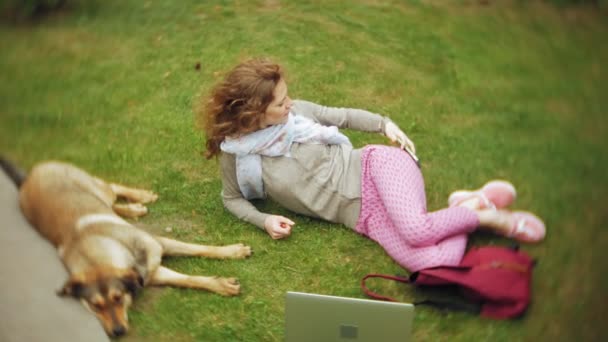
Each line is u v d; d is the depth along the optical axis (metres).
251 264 2.93
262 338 2.63
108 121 3.68
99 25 4.38
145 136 3.57
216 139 2.90
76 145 3.53
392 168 2.84
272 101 2.75
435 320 2.65
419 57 4.04
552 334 2.63
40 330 2.58
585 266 2.91
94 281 2.62
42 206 2.97
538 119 3.66
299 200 2.98
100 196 3.09
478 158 3.41
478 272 2.65
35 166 3.38
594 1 4.52
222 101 2.80
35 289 2.71
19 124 3.66
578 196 3.23
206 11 4.43
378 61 4.00
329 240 3.00
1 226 2.98
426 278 2.67
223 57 4.05
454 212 2.79
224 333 2.64
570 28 4.32
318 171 2.95
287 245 3.00
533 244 2.99
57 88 3.90
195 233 3.08
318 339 2.49
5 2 4.50
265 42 4.14
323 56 4.02
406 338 2.42
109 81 3.94
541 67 4.02
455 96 3.78
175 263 2.92
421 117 3.63
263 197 3.14
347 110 3.10
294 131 2.88
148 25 4.35
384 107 3.68
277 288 2.84
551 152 3.46
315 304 2.43
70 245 2.81
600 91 3.85
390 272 2.87
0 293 2.70
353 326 2.44
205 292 2.78
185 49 4.13
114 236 2.78
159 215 3.16
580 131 3.60
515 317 2.65
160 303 2.73
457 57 4.05
